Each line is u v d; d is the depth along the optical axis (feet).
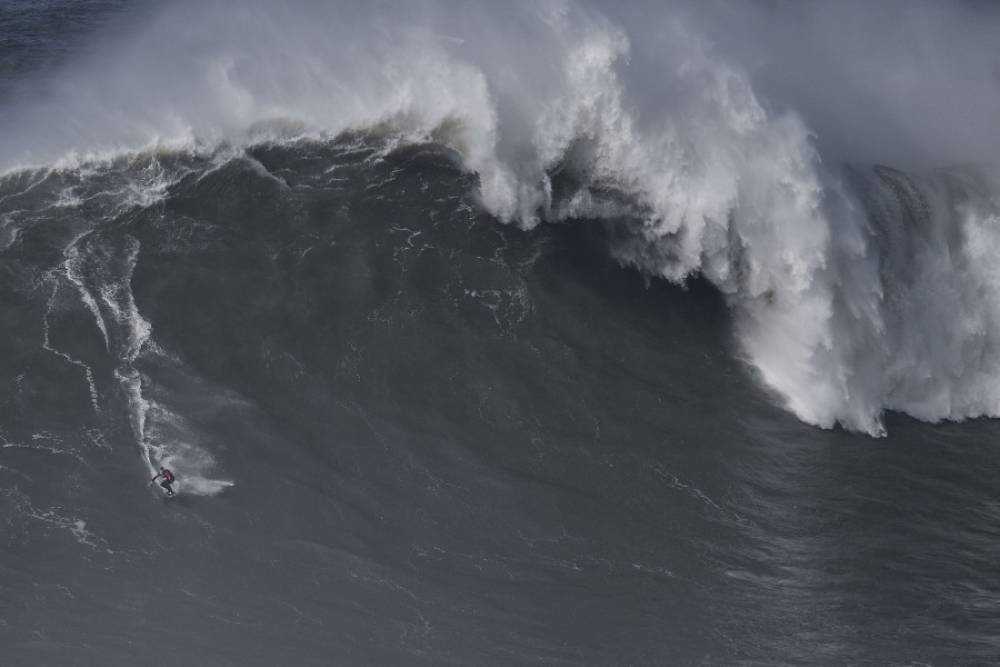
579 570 348.38
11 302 408.87
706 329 439.22
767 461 399.03
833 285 439.63
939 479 406.21
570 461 384.47
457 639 322.75
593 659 320.91
